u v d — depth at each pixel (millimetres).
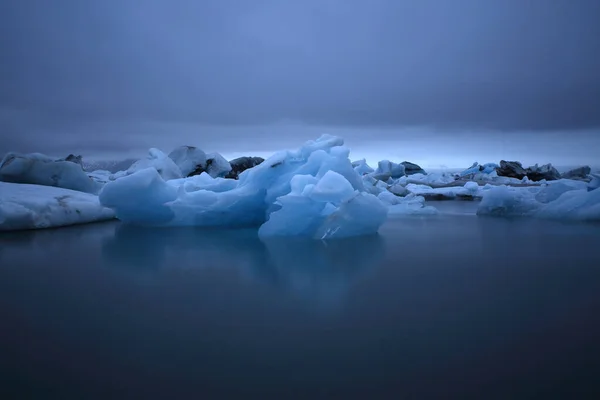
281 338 2424
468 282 3686
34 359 2170
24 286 3604
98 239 6312
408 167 30266
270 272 4133
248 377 1962
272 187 7617
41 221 7391
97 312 2912
